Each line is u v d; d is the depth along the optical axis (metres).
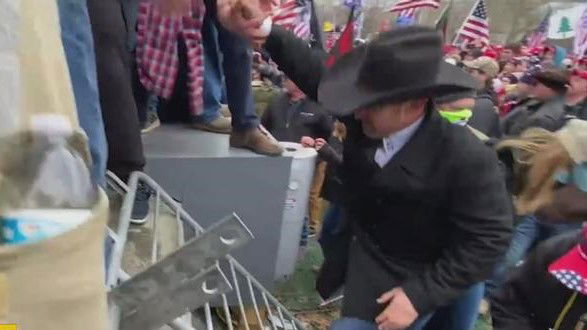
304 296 5.23
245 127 3.07
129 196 2.12
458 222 2.20
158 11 2.39
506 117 5.46
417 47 2.10
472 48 14.37
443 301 2.23
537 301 2.01
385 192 2.24
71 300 0.86
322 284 2.77
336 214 2.67
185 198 2.98
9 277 0.81
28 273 0.82
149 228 2.53
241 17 2.32
